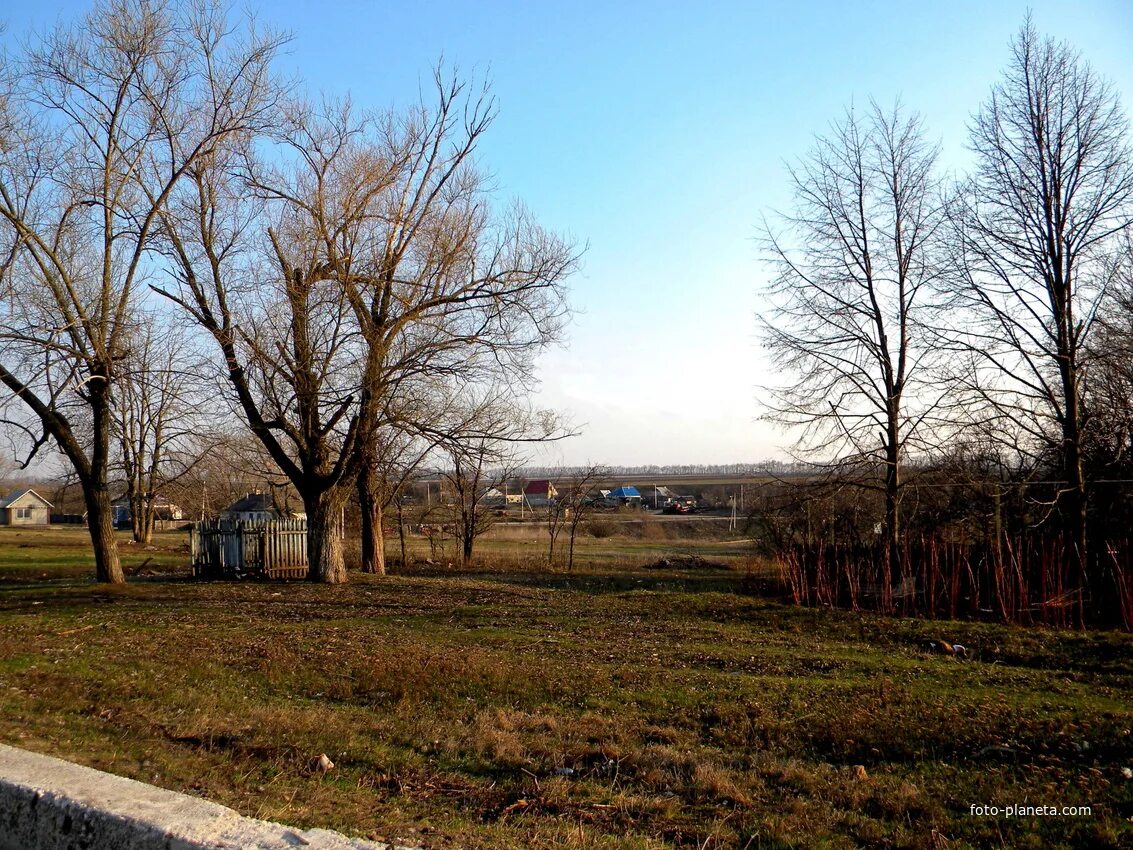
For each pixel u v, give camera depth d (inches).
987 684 439.8
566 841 210.2
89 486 872.3
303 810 218.2
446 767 283.3
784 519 997.8
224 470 1291.8
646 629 619.8
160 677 409.7
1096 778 278.8
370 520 1070.4
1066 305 877.2
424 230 848.9
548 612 697.6
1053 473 927.0
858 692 409.4
